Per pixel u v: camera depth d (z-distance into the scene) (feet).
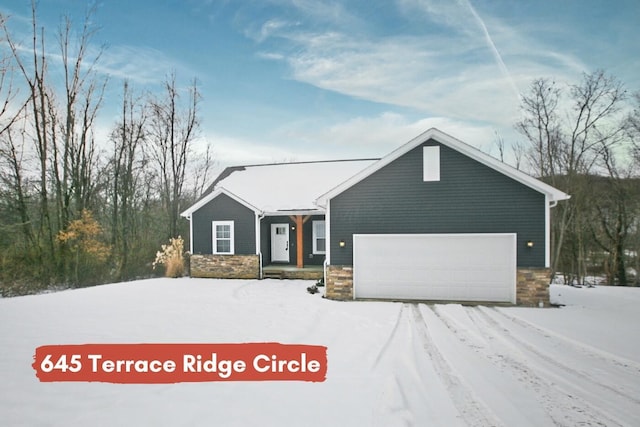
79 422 11.74
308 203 48.37
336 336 22.08
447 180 33.81
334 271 35.42
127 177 62.85
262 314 27.68
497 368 17.19
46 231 51.80
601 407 13.35
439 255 34.01
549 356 18.95
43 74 50.88
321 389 14.52
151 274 59.52
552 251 67.36
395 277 34.81
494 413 12.74
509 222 32.55
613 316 27.86
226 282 45.11
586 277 69.97
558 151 65.92
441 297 33.91
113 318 26.02
